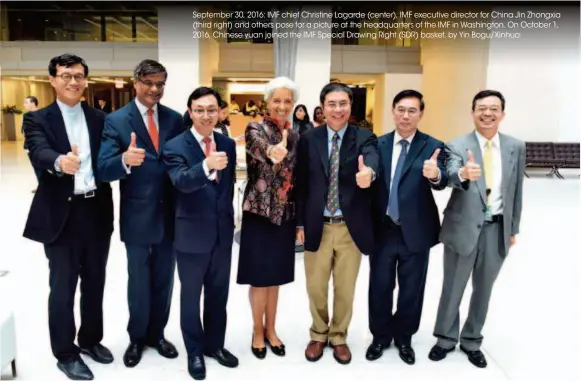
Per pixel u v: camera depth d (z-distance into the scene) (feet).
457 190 9.00
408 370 9.23
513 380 8.92
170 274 9.55
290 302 12.55
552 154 35.12
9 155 45.73
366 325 11.32
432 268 15.61
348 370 9.20
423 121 44.09
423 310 12.21
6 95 63.36
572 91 34.86
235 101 43.80
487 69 34.86
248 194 8.84
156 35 44.91
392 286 9.55
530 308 12.41
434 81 41.27
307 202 8.87
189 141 8.46
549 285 14.05
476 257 9.12
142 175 8.62
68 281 8.61
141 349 9.55
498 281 14.38
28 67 45.21
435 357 9.59
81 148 8.52
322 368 9.26
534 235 19.45
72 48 44.70
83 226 8.55
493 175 8.86
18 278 13.96
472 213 8.80
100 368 9.14
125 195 8.70
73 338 8.98
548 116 35.35
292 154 8.81
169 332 10.78
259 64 42.19
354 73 44.24
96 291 9.17
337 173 8.88
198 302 8.90
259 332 9.72
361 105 49.06
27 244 17.25
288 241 9.11
